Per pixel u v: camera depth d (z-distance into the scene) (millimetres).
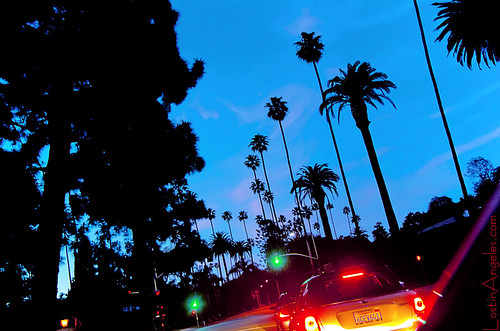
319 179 53719
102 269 24672
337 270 5961
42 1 13117
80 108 14625
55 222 11586
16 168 13547
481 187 53062
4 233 13133
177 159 20156
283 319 11492
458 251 1619
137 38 16125
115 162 18797
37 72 13695
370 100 37688
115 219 22469
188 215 28750
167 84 19078
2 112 13969
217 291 88062
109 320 23078
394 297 5016
